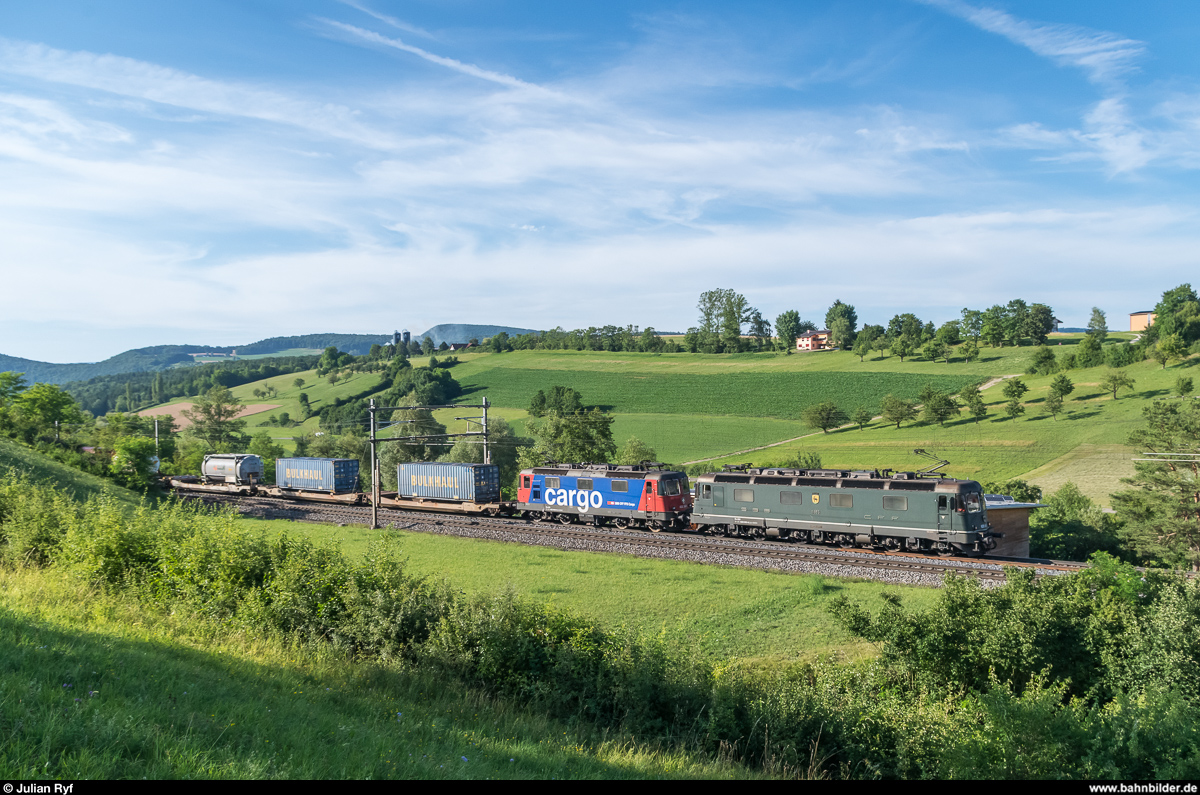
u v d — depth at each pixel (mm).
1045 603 14086
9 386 76375
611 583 26141
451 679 13430
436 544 34469
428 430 81500
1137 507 49094
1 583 15891
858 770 11602
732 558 30031
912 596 23797
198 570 16828
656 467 40375
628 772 9594
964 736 11195
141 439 58156
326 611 15398
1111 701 12906
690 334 173625
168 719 7934
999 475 71250
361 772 7352
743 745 12219
